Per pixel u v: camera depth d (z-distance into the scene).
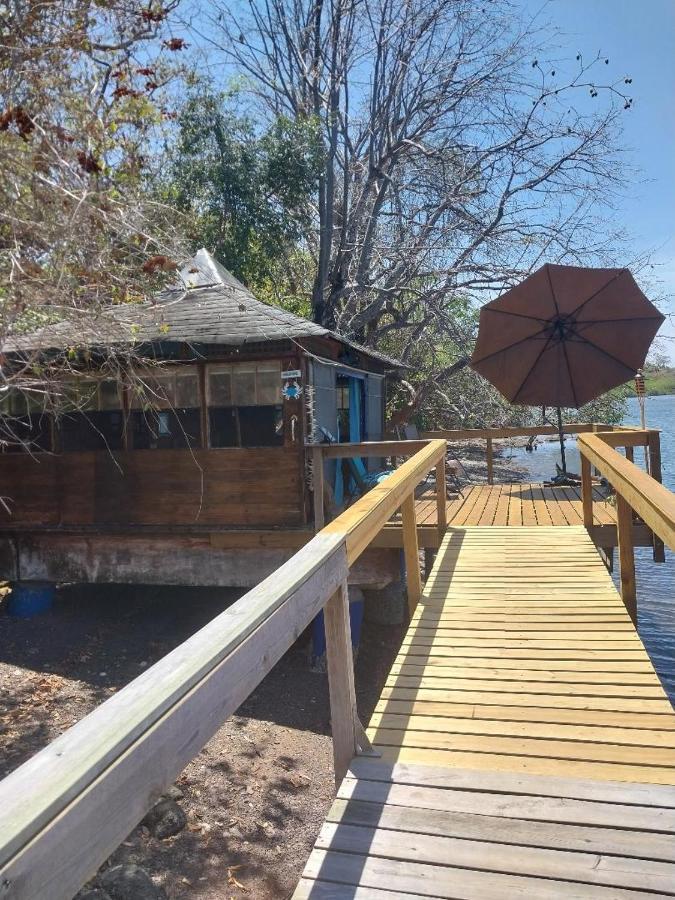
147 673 1.59
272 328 8.18
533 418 23.00
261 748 6.44
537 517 8.75
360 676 8.27
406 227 19.77
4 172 5.30
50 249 5.51
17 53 5.54
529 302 9.60
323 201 18.66
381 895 2.37
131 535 8.76
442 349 21.61
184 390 8.70
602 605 5.36
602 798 2.88
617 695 3.88
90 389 8.59
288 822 5.37
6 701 6.84
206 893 4.54
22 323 5.63
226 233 16.80
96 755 1.23
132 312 6.38
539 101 17.94
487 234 18.30
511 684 4.06
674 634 11.20
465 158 19.11
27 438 8.96
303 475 8.27
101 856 1.21
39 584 9.36
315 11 18.22
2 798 1.10
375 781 3.06
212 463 8.47
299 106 18.75
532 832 2.67
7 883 0.99
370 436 12.24
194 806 5.43
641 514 3.79
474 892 2.36
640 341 9.45
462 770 3.13
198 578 8.68
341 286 18.55
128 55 6.41
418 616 5.25
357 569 8.26
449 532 8.00
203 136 16.16
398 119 19.31
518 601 5.52
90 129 5.83
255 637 1.99
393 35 18.47
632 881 2.39
